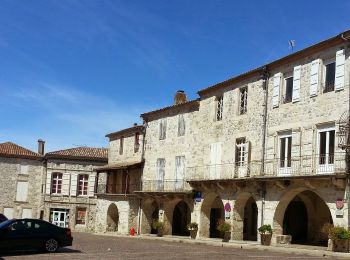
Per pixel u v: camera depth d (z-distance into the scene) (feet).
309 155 76.18
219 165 98.02
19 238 60.95
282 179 77.66
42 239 62.54
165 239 103.09
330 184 71.46
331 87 74.84
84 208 164.66
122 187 136.98
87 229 162.61
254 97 90.48
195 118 110.01
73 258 55.31
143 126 130.52
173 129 117.80
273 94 86.02
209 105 104.47
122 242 88.33
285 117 82.48
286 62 83.76
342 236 65.98
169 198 114.01
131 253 63.31
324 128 74.74
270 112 86.07
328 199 71.61
